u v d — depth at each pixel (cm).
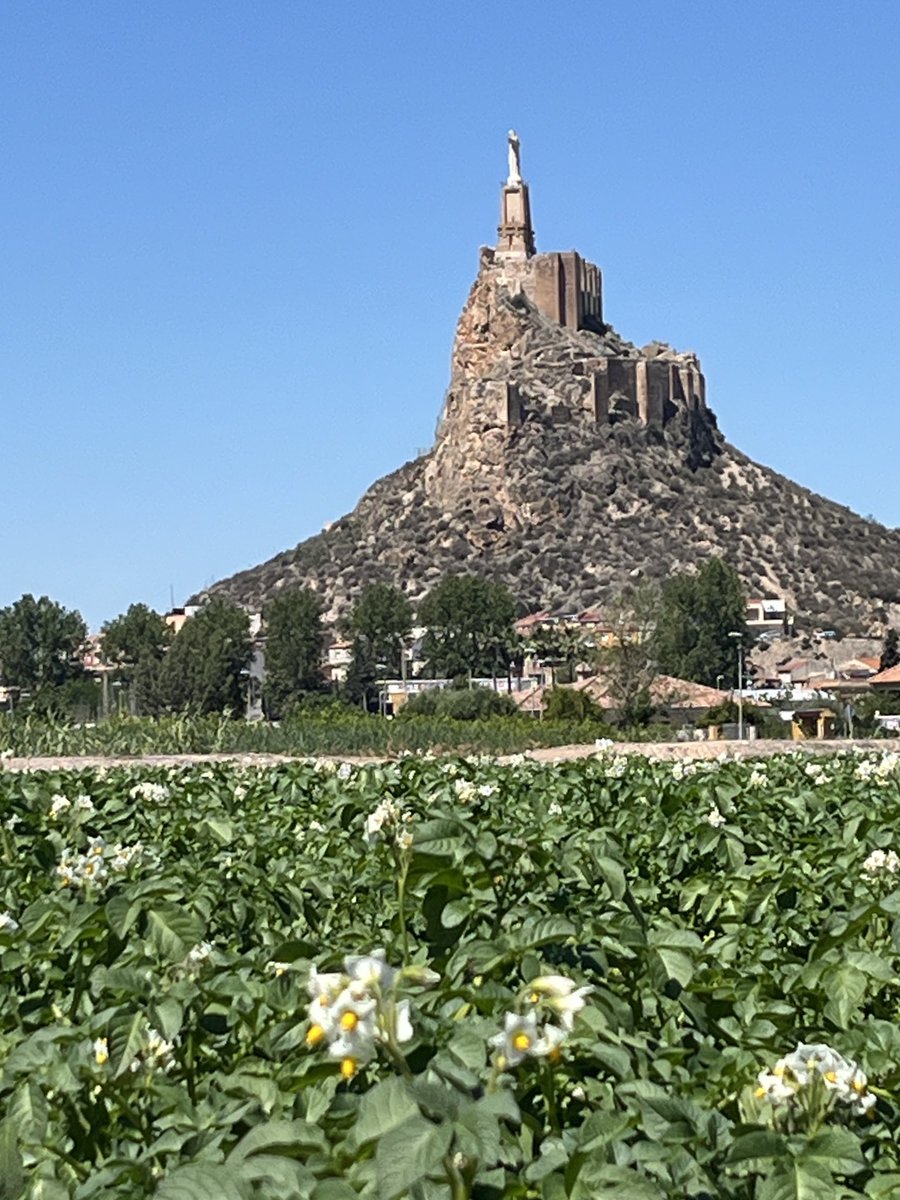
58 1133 613
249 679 14262
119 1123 626
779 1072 564
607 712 11000
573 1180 493
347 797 1591
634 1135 549
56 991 828
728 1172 531
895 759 2011
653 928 957
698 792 1652
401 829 941
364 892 1095
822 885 1055
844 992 724
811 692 14212
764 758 2491
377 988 510
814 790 1761
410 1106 474
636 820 1447
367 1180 466
